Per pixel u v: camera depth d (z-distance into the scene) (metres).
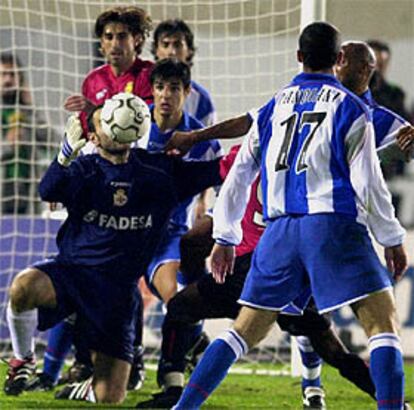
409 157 23.91
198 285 24.75
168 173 25.08
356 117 20.50
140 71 31.89
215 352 20.84
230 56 44.69
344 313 37.81
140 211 25.09
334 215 20.42
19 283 25.11
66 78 47.22
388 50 40.88
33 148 40.44
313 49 21.30
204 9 44.41
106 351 25.55
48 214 38.41
